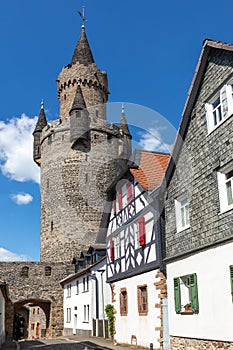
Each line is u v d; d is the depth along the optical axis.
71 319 30.52
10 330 31.94
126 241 10.76
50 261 34.00
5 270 33.06
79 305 28.47
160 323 14.09
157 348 14.30
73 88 39.41
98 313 24.80
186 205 12.68
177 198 12.85
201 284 11.33
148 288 15.19
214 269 10.73
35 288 33.25
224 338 10.12
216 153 11.06
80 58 40.19
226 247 10.29
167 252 13.42
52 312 33.12
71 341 23.12
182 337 12.20
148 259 15.03
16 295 32.66
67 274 33.28
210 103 11.77
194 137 12.19
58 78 40.75
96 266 25.33
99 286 24.88
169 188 13.29
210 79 11.66
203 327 11.09
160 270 14.12
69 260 32.94
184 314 12.15
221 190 10.83
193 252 11.85
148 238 15.09
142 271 15.50
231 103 10.69
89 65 39.84
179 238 12.70
